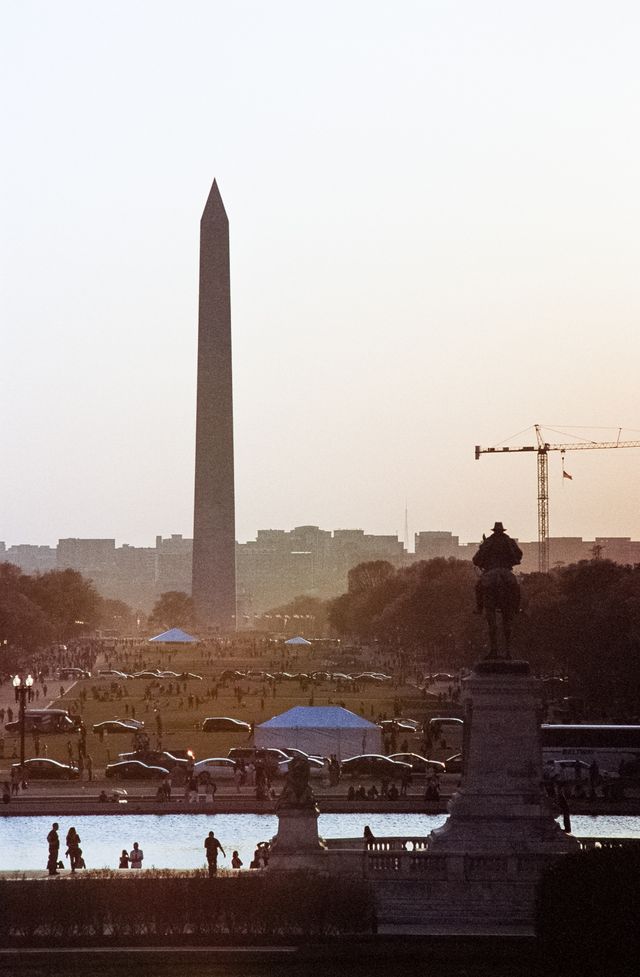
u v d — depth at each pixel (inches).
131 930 4665.4
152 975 4313.5
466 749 5561.0
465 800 5506.9
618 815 7603.4
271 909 4670.3
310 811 5364.2
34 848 6904.5
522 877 5187.0
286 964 4426.7
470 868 5226.4
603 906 4249.5
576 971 4266.7
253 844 6968.5
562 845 5398.6
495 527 5797.2
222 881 4731.8
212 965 4416.8
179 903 4682.6
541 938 4352.9
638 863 4338.1
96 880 4763.8
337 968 4377.5
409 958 4458.7
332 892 4712.1
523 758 5521.7
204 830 7436.0
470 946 4571.9
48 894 4680.1
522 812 5472.4
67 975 4315.9
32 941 4655.5
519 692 5541.3
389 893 5152.6
